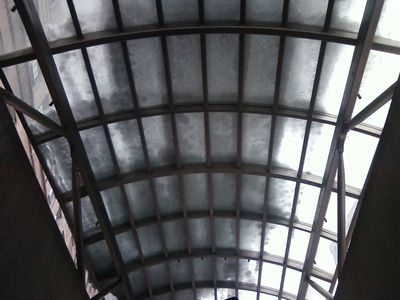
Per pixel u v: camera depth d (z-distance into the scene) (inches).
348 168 1008.2
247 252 1339.8
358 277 716.7
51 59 818.2
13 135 663.8
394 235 563.8
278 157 1068.5
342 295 824.9
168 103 979.9
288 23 834.8
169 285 1478.8
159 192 1170.0
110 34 834.8
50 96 892.0
